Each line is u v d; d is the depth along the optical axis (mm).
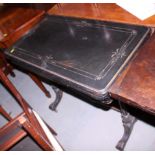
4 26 2072
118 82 1084
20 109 2498
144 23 1336
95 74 1171
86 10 1705
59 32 1621
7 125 1052
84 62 1276
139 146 1673
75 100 2271
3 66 2807
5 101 2682
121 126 1866
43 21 1810
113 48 1272
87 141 1890
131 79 1037
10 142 1086
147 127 1761
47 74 1359
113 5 1611
